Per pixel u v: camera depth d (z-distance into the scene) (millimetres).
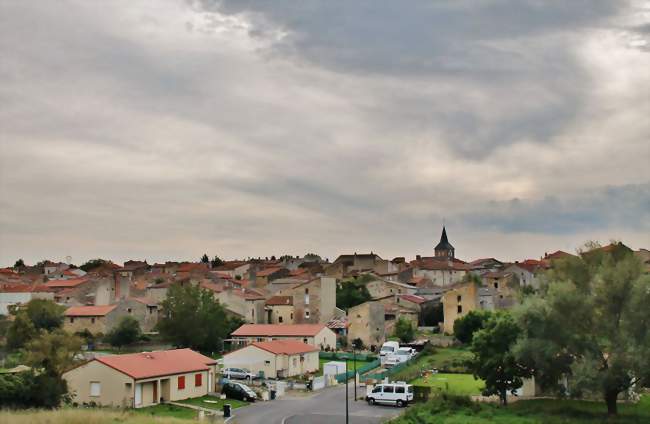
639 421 64625
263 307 153625
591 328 72812
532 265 197375
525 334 73438
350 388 92375
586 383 67750
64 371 75688
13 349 112688
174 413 68500
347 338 134375
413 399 78125
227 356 100250
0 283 184625
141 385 72500
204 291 128875
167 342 125125
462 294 142750
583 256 78375
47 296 158750
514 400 76875
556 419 64938
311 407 76562
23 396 66000
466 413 68000
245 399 79688
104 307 136125
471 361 76375
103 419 53000
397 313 148375
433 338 135125
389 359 112625
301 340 120188
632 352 67188
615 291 71812
